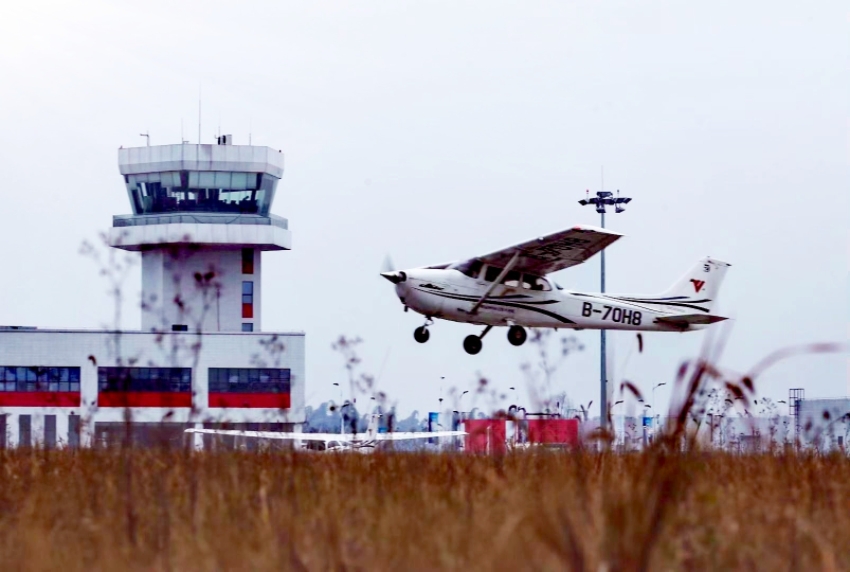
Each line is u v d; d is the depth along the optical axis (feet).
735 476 81.10
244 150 596.70
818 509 71.31
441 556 54.90
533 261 203.82
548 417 93.91
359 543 60.03
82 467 90.84
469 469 87.81
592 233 193.88
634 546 51.39
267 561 56.13
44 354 469.16
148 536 63.87
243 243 579.48
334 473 82.94
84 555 60.75
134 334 467.52
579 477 68.49
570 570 50.39
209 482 79.71
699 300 228.63
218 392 473.67
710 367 61.72
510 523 54.75
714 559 56.75
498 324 203.10
